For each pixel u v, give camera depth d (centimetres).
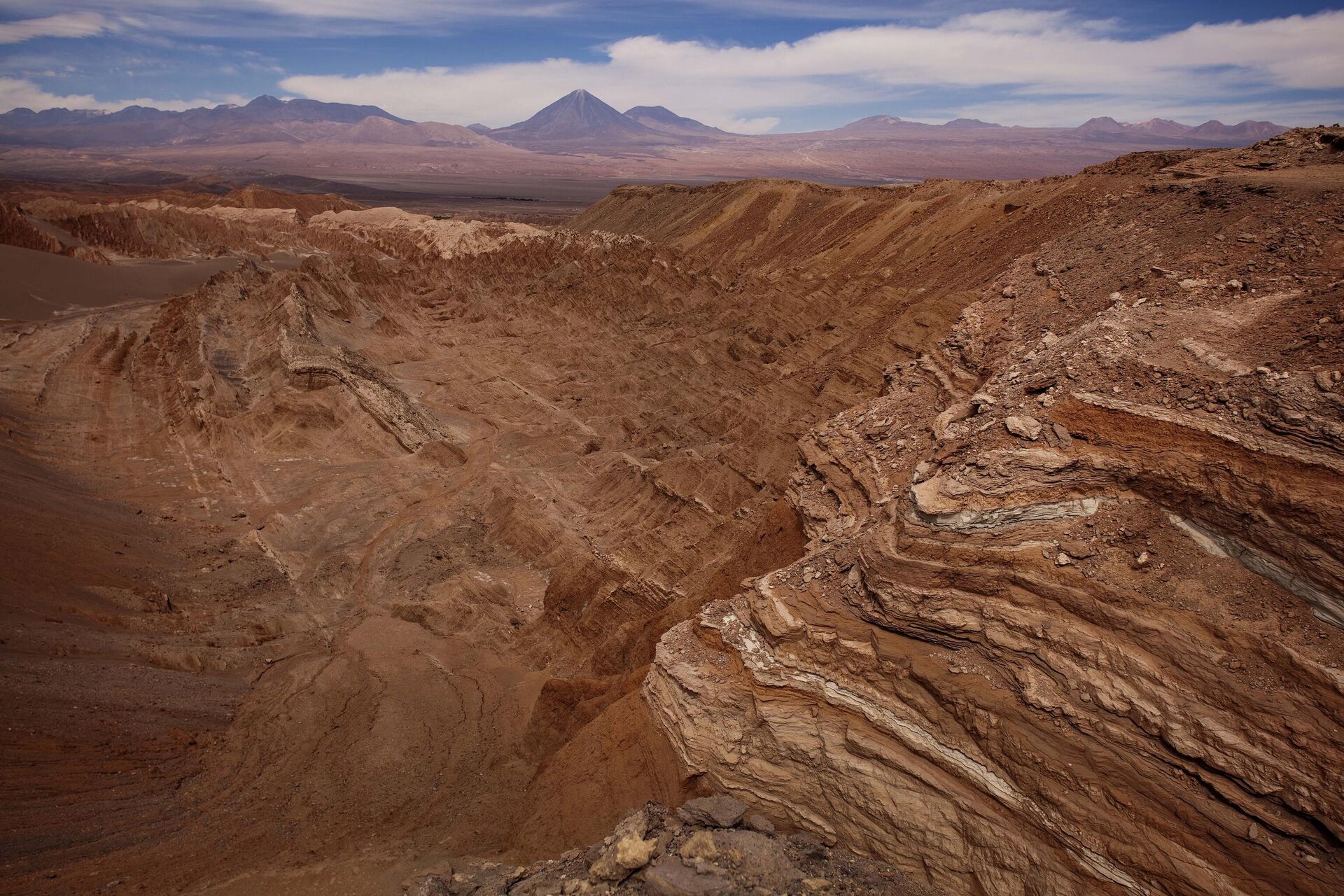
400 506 4347
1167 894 1107
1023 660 1318
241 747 2378
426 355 7019
